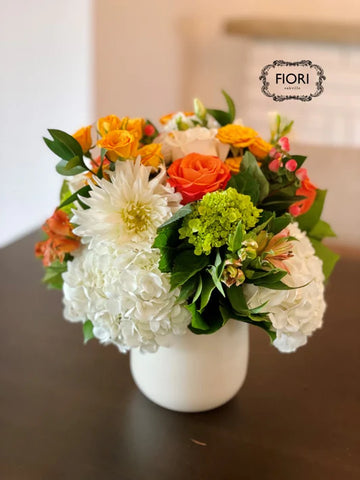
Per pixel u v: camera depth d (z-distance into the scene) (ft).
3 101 6.50
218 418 2.43
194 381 2.32
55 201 6.89
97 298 2.04
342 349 2.97
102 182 1.89
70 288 2.11
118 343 2.12
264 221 1.95
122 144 1.86
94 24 6.48
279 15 6.63
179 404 2.39
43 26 6.24
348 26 6.26
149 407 2.50
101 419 2.41
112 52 6.75
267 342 3.03
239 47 6.78
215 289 2.00
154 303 1.94
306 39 6.45
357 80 6.49
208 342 2.24
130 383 2.67
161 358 2.31
